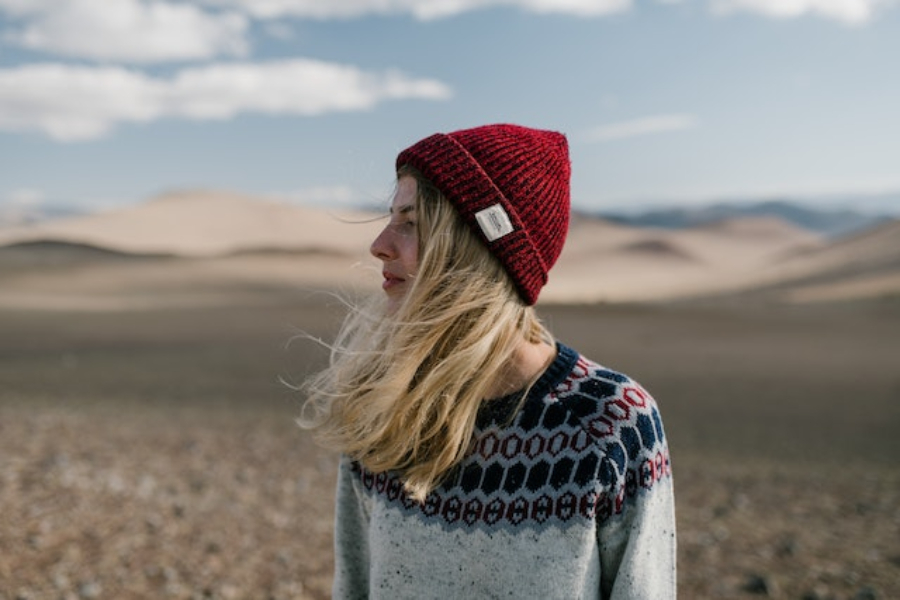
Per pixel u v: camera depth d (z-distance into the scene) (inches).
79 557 200.1
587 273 6486.2
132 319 1540.4
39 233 7081.7
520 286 58.7
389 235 61.4
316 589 199.0
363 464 61.0
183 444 411.2
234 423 505.0
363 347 63.6
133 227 7426.2
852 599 209.6
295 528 255.9
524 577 55.4
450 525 57.6
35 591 176.2
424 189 59.3
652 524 56.6
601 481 55.1
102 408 557.9
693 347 1160.8
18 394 624.7
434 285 57.7
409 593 59.4
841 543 270.2
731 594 214.7
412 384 59.2
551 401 57.4
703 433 542.9
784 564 243.0
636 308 1815.9
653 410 58.2
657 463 57.0
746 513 318.0
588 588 55.8
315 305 1866.4
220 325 1411.2
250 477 337.1
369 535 63.4
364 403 58.7
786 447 498.6
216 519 254.5
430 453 58.3
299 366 829.2
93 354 976.3
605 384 58.3
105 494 264.8
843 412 636.7
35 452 334.6
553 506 55.2
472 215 57.2
